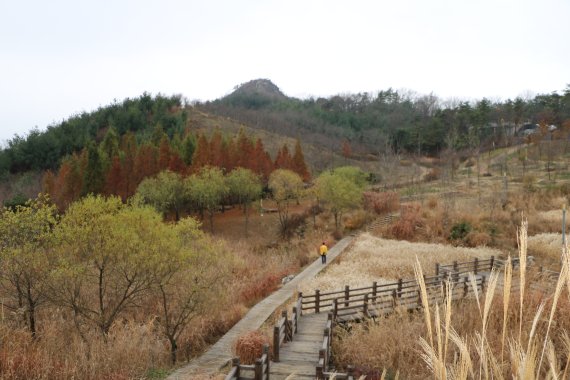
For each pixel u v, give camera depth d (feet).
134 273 64.23
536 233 126.41
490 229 133.08
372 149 357.41
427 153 312.91
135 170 189.88
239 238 159.63
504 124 319.47
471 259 104.68
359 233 154.10
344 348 49.80
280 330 49.03
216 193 162.50
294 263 119.34
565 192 166.91
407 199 192.95
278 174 172.14
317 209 185.88
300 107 556.92
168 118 383.45
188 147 236.02
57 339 56.44
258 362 37.24
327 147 365.61
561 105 311.06
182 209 190.80
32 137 301.43
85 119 392.47
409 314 56.44
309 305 74.59
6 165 283.38
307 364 44.47
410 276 92.27
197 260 65.21
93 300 73.61
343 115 477.36
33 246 59.62
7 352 42.16
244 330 63.77
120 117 377.50
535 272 57.47
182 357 55.93
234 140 269.03
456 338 6.44
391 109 508.94
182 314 59.11
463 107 330.13
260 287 88.58
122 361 46.98
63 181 192.44
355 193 161.79
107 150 234.17
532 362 5.75
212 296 63.00
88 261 62.59
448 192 194.49
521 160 242.78
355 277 93.50
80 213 63.31
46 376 39.50
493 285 6.43
